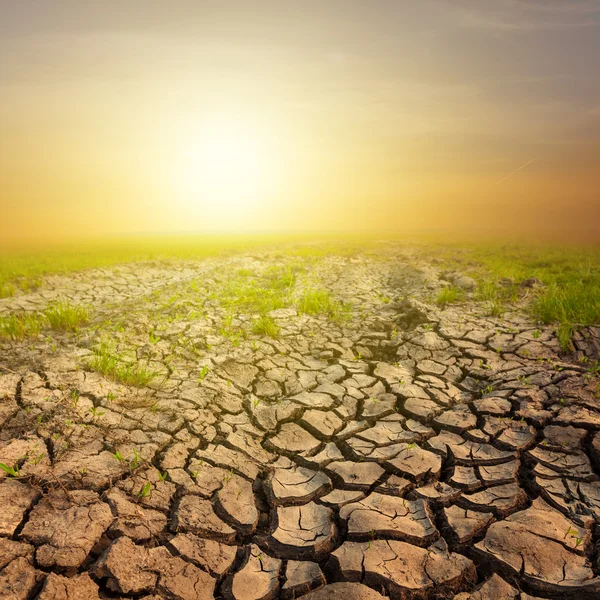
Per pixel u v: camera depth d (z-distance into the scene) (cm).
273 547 286
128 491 314
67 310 730
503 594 244
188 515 301
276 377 544
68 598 227
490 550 273
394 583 250
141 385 482
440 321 731
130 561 255
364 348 643
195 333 663
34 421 380
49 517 278
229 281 1149
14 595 222
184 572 258
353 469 363
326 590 247
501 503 316
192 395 471
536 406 445
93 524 275
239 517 308
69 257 1870
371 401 480
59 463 329
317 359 609
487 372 548
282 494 333
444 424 428
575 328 655
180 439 390
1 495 288
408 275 1315
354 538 288
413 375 552
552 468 356
